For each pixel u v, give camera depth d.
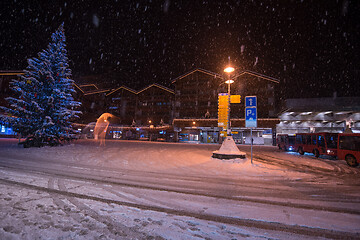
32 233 2.46
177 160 11.15
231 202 4.26
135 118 51.88
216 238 2.58
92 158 10.62
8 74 30.27
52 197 3.99
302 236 2.76
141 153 14.27
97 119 52.91
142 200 4.15
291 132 37.47
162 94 51.59
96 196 4.24
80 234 2.49
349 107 33.06
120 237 2.46
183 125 43.91
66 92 17.31
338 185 6.26
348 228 3.08
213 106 45.19
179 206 3.87
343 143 11.54
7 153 11.34
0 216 2.90
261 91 41.00
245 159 10.77
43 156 10.73
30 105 15.03
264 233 2.80
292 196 4.87
